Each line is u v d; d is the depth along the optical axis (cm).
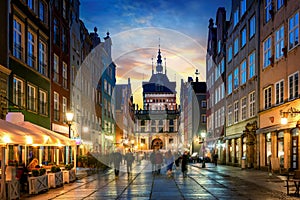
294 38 2572
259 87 3297
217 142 5222
